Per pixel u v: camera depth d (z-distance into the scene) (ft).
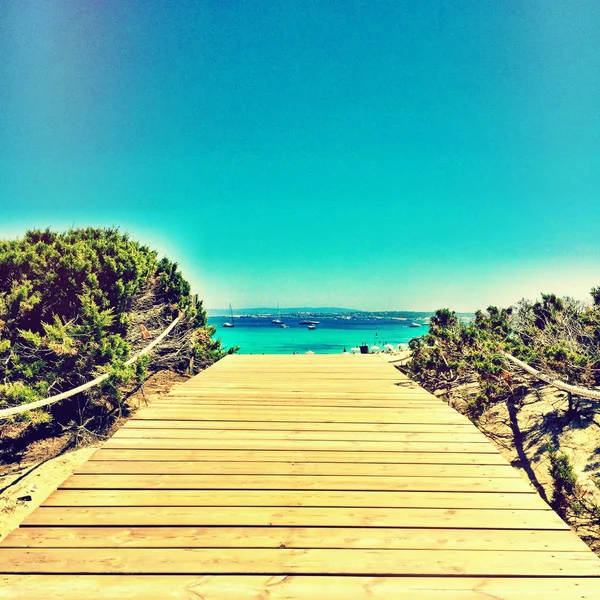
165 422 14.24
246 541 7.59
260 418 14.75
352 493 9.36
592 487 16.05
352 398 17.56
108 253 30.30
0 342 23.09
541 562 7.06
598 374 21.08
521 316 29.58
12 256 26.91
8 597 6.22
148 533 7.79
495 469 10.64
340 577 6.72
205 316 39.78
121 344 25.80
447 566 6.96
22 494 17.34
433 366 27.45
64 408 24.72
